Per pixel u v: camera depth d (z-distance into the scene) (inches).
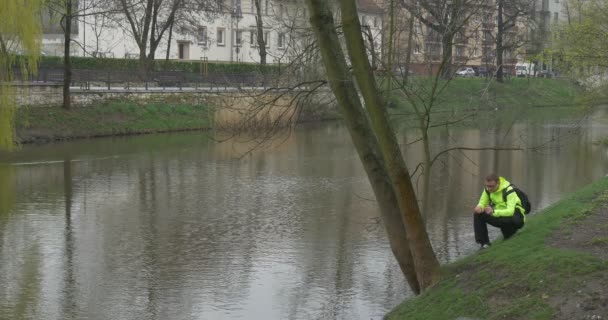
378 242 769.6
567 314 362.3
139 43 2148.1
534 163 1325.0
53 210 936.3
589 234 482.3
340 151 1555.1
